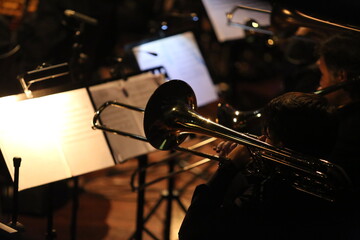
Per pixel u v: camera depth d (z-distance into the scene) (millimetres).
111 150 4156
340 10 8102
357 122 3660
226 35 6719
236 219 2984
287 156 2855
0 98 3994
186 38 5637
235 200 3084
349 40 3953
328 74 4031
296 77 5816
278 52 7676
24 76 4273
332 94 3877
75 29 5414
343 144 3604
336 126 2855
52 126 4039
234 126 3660
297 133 2832
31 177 3850
